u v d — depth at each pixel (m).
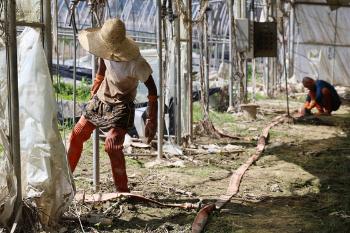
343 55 20.19
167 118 8.72
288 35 20.14
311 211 5.54
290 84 19.09
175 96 8.58
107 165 7.38
